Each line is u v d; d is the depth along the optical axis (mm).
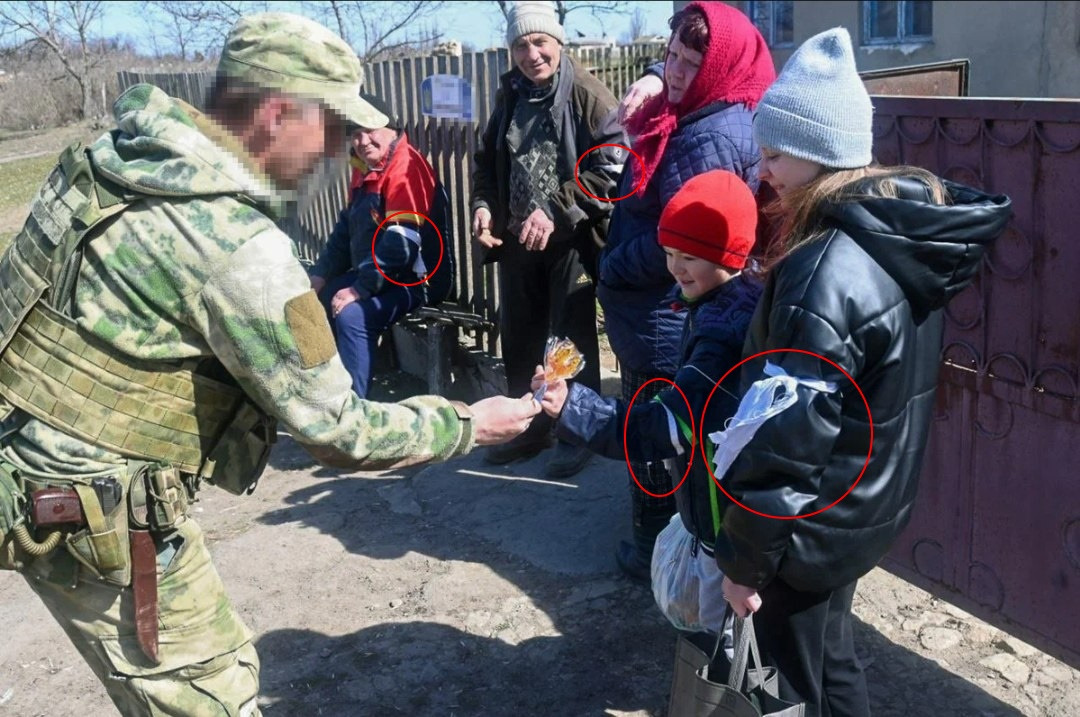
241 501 4484
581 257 4316
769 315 1959
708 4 2969
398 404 2111
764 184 2885
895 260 1859
